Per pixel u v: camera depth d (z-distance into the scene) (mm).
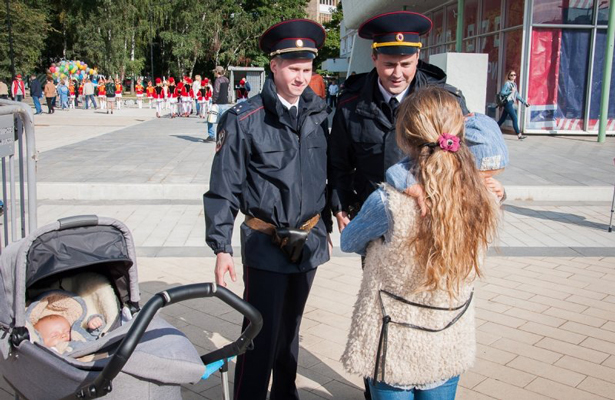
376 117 2998
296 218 2879
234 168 2818
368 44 28641
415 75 3098
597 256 6098
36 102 26812
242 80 23812
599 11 15844
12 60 30969
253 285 2904
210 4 55688
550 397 3402
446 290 2033
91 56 48781
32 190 3799
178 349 2279
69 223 2693
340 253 6184
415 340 2092
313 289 5109
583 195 8672
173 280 5297
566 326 4371
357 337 2199
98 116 25625
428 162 1962
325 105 3057
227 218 2766
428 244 1961
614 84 16250
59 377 2211
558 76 16125
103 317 2916
